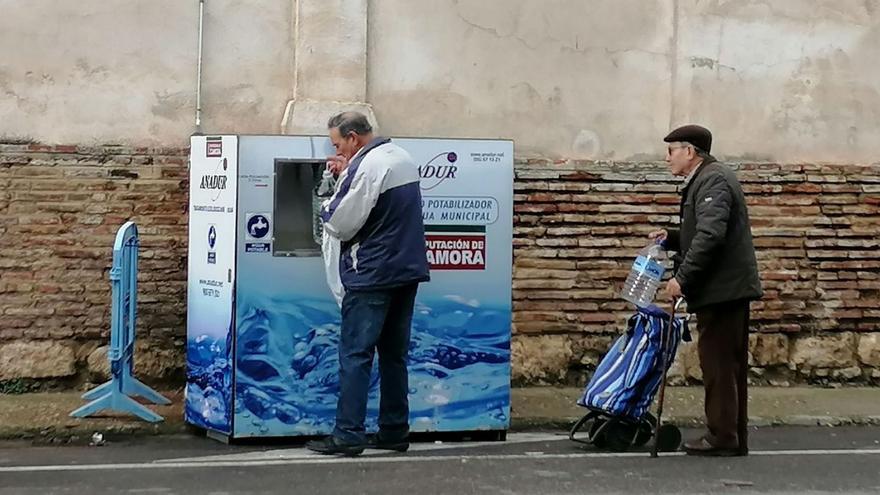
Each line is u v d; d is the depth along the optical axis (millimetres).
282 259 6832
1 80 8383
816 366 9469
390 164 6531
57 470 6305
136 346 8547
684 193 6840
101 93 8523
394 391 6832
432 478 6145
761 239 9461
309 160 6797
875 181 9633
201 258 7090
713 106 9438
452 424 7090
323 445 6738
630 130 9336
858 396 9070
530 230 9164
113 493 5773
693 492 5934
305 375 6906
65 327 8477
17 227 8414
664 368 6836
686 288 6672
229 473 6230
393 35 8930
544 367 9117
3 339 8383
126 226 7387
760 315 9438
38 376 8398
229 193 6781
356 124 6656
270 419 6879
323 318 6910
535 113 9180
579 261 9234
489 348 7113
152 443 7090
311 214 6883
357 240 6602
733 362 6809
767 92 9523
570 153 9250
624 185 9281
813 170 9547
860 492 6023
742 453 6914
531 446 7113
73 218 8492
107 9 8508
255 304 6812
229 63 8688
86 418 7453
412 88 8961
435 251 6992
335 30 8742
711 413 6867
